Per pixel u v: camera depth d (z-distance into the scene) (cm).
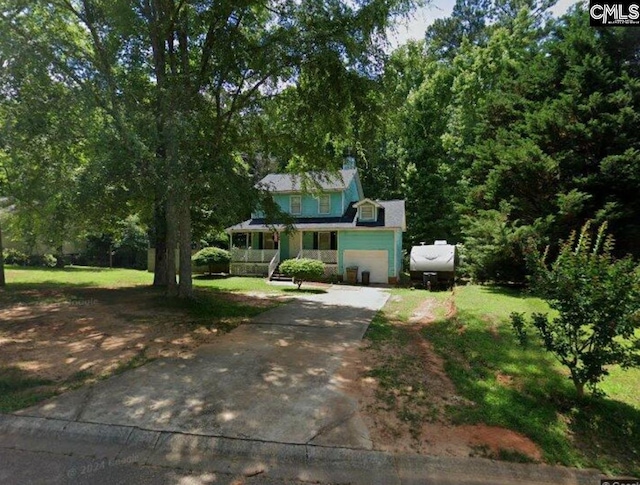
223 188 844
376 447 329
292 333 738
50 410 392
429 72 2688
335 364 548
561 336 406
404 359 572
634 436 351
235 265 2150
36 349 601
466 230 1526
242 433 350
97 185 805
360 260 2017
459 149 2414
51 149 962
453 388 456
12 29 803
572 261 410
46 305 988
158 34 911
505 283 1380
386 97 931
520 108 1507
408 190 2661
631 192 1136
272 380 482
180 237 1052
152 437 346
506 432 353
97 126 901
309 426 364
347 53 843
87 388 450
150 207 1297
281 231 2109
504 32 2328
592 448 333
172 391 445
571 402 407
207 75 948
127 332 719
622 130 1153
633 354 389
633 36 1235
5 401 411
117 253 2703
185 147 809
